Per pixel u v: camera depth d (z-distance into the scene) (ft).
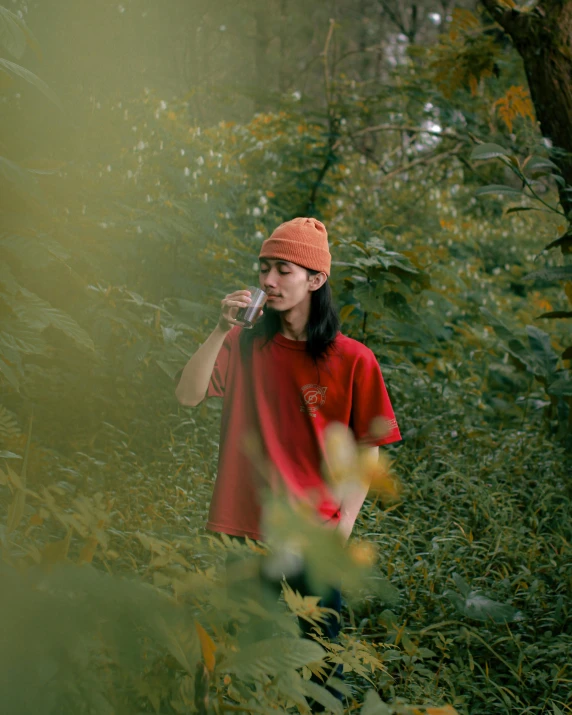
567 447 16.02
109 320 13.29
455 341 22.00
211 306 16.11
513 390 20.63
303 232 7.34
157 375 14.38
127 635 3.24
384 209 29.27
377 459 2.47
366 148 34.12
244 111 37.14
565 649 9.09
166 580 3.66
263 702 4.00
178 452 13.28
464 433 16.08
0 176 7.54
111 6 18.92
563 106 16.79
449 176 34.65
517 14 16.99
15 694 2.86
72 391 13.35
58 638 3.05
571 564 11.07
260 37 39.42
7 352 8.40
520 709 8.18
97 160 16.69
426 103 28.66
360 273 15.85
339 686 4.33
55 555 3.57
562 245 14.78
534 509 13.47
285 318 7.44
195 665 3.64
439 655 9.25
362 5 52.08
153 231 16.25
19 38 7.14
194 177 18.88
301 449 7.34
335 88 30.30
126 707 3.68
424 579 10.23
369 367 7.43
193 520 10.54
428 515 12.41
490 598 9.98
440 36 23.63
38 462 10.47
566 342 24.49
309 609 3.70
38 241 8.28
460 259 28.37
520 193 14.49
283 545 2.42
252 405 7.50
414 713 3.80
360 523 11.51
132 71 20.68
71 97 17.17
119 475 11.61
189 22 30.22
